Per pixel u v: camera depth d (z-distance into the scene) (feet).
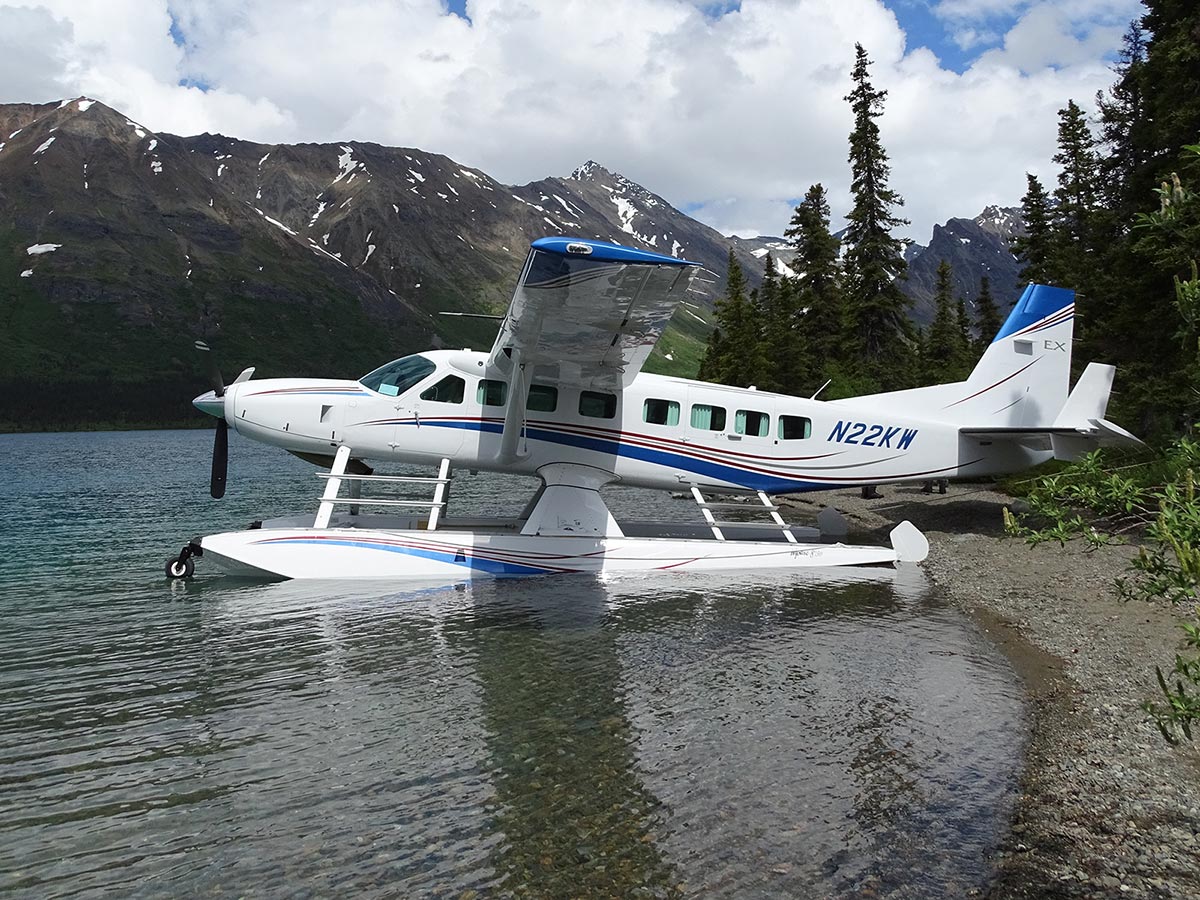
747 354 130.72
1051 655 22.67
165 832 12.44
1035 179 97.66
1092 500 11.13
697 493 40.88
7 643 23.50
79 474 101.09
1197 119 46.85
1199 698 9.60
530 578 35.12
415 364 38.78
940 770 14.73
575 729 16.74
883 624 26.45
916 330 117.70
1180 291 9.84
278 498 69.82
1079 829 12.48
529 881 11.01
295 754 15.40
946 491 74.84
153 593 31.01
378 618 26.91
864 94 115.55
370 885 10.94
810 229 127.85
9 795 13.69
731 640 24.18
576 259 25.52
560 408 38.96
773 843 12.05
